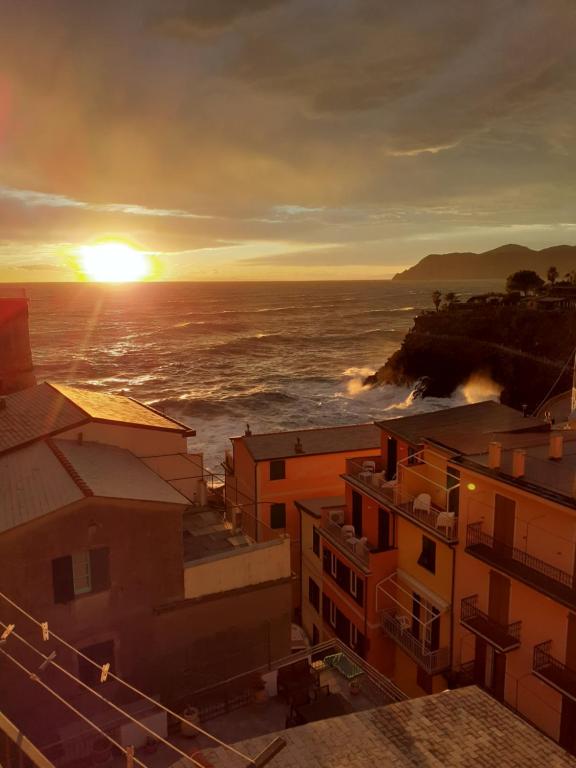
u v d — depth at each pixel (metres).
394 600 25.34
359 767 9.98
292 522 35.50
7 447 22.64
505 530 20.34
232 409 86.69
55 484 19.00
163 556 19.08
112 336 185.88
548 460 21.25
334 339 177.50
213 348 158.00
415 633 24.84
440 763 10.14
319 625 31.30
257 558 20.77
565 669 17.89
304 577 33.50
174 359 140.25
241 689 20.14
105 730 17.05
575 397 35.91
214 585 20.03
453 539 22.19
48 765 8.05
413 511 24.50
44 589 17.44
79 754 16.61
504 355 97.06
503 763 10.23
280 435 38.84
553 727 18.55
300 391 100.88
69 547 17.64
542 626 18.83
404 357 103.81
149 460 25.41
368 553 25.95
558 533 18.34
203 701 19.61
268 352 152.00
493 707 11.72
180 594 19.47
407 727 11.09
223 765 10.03
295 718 17.11
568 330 97.06
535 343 98.69
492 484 20.53
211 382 110.62
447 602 22.84
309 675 19.09
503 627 19.95
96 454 22.70
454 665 22.44
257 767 8.66
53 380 113.38
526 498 19.33
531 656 19.22
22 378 39.03
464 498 21.77
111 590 18.36
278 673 19.34
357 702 18.23
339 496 35.84
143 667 19.03
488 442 23.97
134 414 27.50
